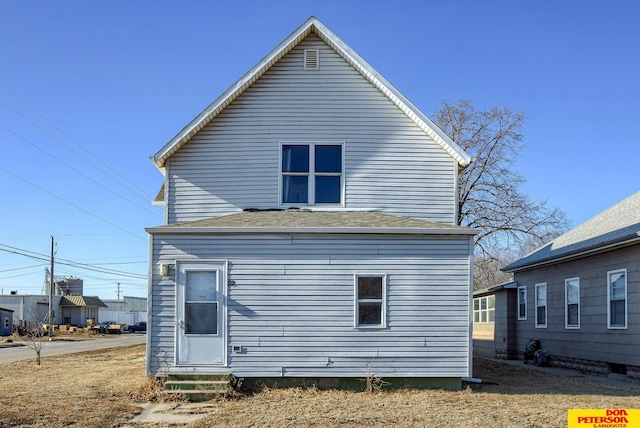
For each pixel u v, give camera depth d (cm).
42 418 1050
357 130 1581
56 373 1838
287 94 1592
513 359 2484
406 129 1582
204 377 1326
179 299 1353
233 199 1560
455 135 3538
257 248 1368
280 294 1356
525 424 1009
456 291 1366
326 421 1027
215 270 1364
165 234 1368
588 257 1886
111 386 1435
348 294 1359
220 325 1346
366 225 1384
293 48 1603
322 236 1373
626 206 2128
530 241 3753
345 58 1595
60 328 6912
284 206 1556
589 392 1382
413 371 1342
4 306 7412
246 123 1584
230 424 1006
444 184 1567
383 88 1572
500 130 3497
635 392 1388
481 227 3450
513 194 3453
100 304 8531
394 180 1565
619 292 1700
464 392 1316
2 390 1395
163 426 1005
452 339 1354
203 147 1577
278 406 1158
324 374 1336
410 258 1372
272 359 1340
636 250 1606
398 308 1359
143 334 7438
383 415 1074
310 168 1575
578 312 1944
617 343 1688
